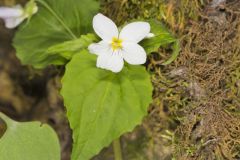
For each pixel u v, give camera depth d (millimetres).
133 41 224
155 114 265
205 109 245
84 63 234
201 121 246
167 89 255
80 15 262
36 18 268
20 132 245
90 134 225
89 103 229
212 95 245
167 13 255
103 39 224
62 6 262
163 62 254
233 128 243
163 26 242
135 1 259
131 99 231
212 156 245
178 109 254
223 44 248
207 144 245
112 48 223
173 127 262
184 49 250
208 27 249
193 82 248
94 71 234
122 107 230
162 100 259
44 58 269
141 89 233
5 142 245
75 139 224
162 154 266
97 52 221
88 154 223
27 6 264
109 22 225
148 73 240
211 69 246
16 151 244
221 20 248
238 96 244
